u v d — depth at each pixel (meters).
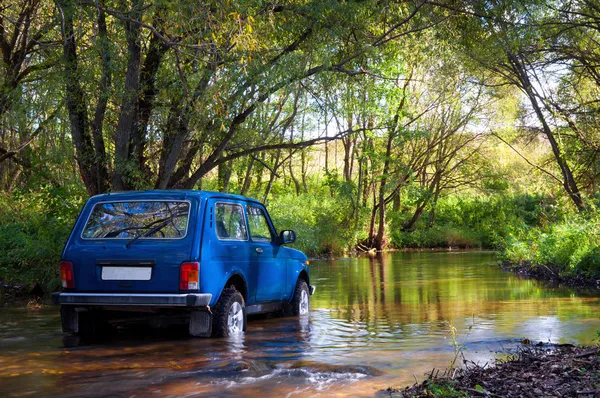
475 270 20.94
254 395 4.88
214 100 12.36
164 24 10.88
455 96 37.69
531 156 42.31
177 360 6.21
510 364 5.79
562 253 17.50
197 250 7.24
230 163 25.23
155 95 15.05
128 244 7.36
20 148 16.30
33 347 7.02
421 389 4.96
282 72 13.77
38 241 13.65
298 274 9.95
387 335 7.86
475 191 47.66
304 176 47.25
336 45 16.06
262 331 8.15
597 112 25.38
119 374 5.60
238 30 9.91
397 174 37.81
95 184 15.65
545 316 9.54
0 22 16.77
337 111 17.17
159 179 15.31
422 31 17.92
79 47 15.48
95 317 7.74
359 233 37.94
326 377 5.49
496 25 17.47
